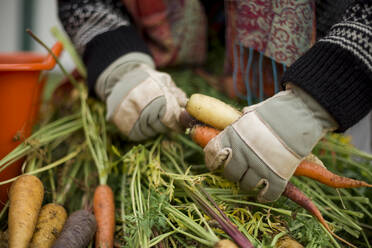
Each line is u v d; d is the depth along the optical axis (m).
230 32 0.82
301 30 0.71
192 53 1.01
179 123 0.73
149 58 0.80
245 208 0.70
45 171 0.81
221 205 0.68
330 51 0.60
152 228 0.66
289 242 0.64
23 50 2.43
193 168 0.79
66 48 1.03
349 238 0.72
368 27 0.58
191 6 0.95
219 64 1.11
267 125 0.61
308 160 0.67
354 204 0.79
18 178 0.69
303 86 0.60
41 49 2.46
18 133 0.75
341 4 0.67
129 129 0.74
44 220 0.66
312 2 0.69
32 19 2.38
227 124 0.67
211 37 1.10
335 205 0.73
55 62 0.81
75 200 0.80
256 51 0.80
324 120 0.61
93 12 0.83
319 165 0.68
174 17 0.95
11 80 0.72
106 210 0.72
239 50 0.81
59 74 1.97
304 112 0.61
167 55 0.99
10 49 2.41
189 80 1.00
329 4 0.69
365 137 1.08
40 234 0.63
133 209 0.68
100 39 0.80
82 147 0.84
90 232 0.66
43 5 2.38
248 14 0.76
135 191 0.71
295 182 0.75
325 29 0.71
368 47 0.58
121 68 0.77
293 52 0.73
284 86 0.65
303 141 0.61
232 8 0.79
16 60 1.06
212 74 1.08
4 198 0.74
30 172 0.73
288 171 0.62
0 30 2.35
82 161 0.86
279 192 0.64
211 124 0.68
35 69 0.75
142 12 0.93
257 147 0.61
